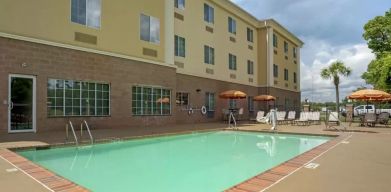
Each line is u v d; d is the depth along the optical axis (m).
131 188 6.29
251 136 16.39
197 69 24.67
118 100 17.23
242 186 5.48
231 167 8.43
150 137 13.81
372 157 8.37
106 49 16.72
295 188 5.36
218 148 12.09
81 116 15.37
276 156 10.26
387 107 39.78
